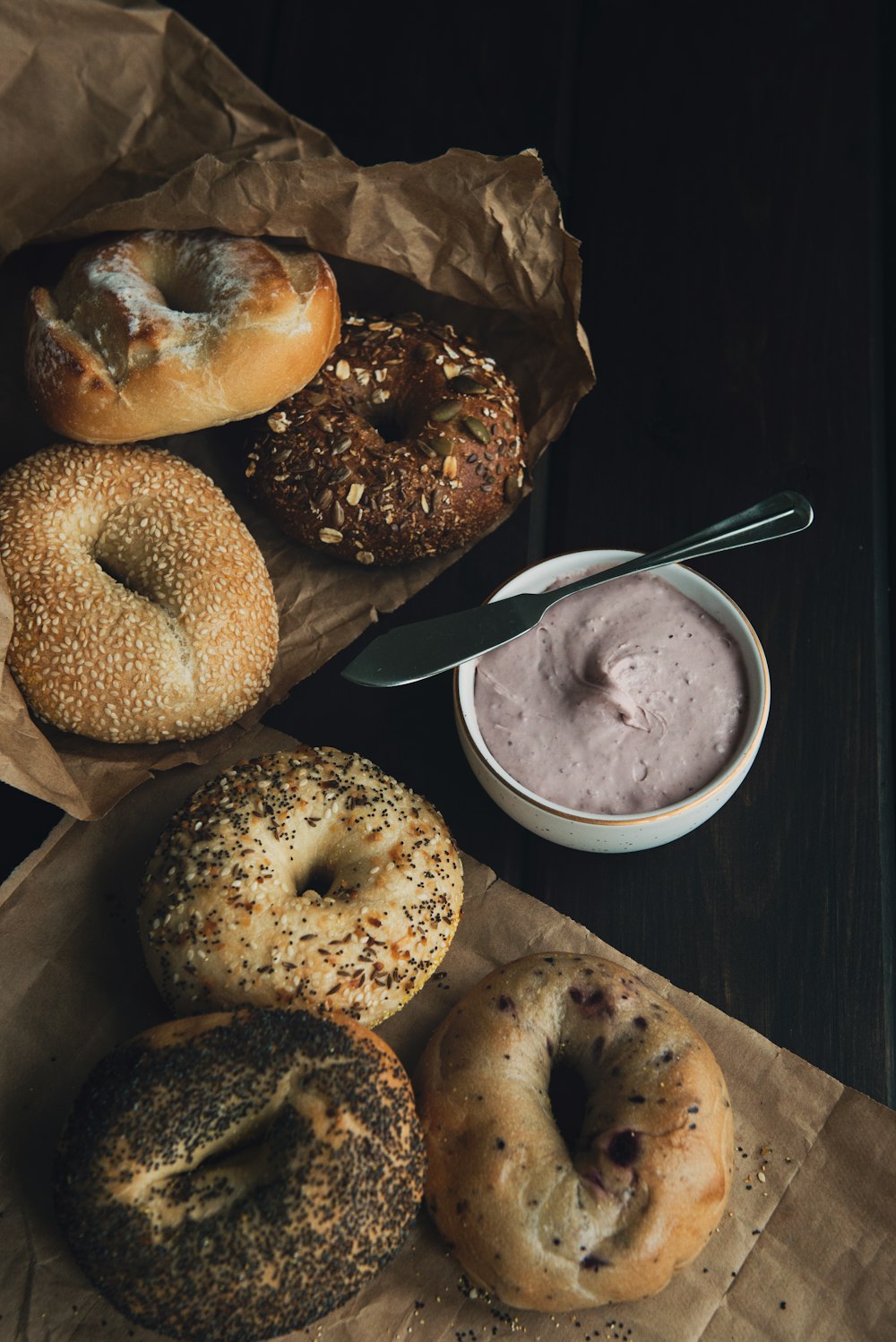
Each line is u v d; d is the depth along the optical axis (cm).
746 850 67
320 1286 55
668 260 80
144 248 69
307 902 61
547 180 66
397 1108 57
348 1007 60
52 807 68
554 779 63
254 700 68
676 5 86
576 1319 58
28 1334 57
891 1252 58
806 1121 60
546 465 75
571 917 66
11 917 64
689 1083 58
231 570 68
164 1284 55
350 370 72
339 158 65
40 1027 62
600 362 78
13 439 71
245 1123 56
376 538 70
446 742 69
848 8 85
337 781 65
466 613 66
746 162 82
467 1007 61
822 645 70
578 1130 60
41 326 67
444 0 86
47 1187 59
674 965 65
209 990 60
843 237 79
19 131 67
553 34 85
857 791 67
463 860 65
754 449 75
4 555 67
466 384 71
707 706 64
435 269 70
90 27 64
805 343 77
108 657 66
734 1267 58
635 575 67
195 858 62
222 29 85
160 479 69
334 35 85
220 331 66
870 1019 64
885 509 74
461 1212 57
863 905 65
